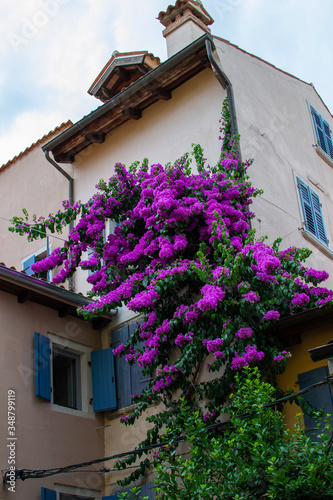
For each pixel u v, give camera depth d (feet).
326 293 31.37
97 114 45.60
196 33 48.01
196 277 33.01
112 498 36.14
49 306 38.86
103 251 36.81
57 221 37.29
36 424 35.32
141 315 39.68
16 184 55.42
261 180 41.09
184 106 43.68
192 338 32.37
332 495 24.41
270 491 24.59
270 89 46.88
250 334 30.53
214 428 30.91
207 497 25.20
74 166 49.24
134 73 50.85
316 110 53.52
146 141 44.91
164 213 33.81
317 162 49.83
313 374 31.12
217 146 41.04
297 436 26.03
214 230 32.78
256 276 32.01
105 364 39.58
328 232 46.93
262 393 26.55
